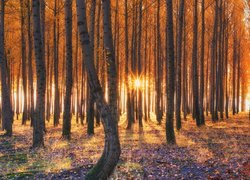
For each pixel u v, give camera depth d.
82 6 9.41
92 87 9.34
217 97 35.62
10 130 26.73
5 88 26.77
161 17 43.75
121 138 23.52
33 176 12.47
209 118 41.47
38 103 19.81
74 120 46.47
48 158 16.17
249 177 11.16
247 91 64.50
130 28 41.34
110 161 9.27
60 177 11.93
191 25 43.50
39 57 19.66
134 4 33.22
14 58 44.12
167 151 17.28
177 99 27.47
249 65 54.84
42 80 19.75
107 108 9.37
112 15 40.09
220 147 18.39
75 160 15.20
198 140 21.45
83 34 9.37
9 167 14.53
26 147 20.42
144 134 26.19
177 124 27.20
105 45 10.38
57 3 37.09
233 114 46.22
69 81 23.53
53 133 27.89
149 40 44.06
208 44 45.62
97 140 22.56
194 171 12.42
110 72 10.10
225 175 11.52
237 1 41.19
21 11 32.91
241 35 47.78
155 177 11.50
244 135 23.97
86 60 9.34
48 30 38.91
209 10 43.97
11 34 41.19
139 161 14.50
